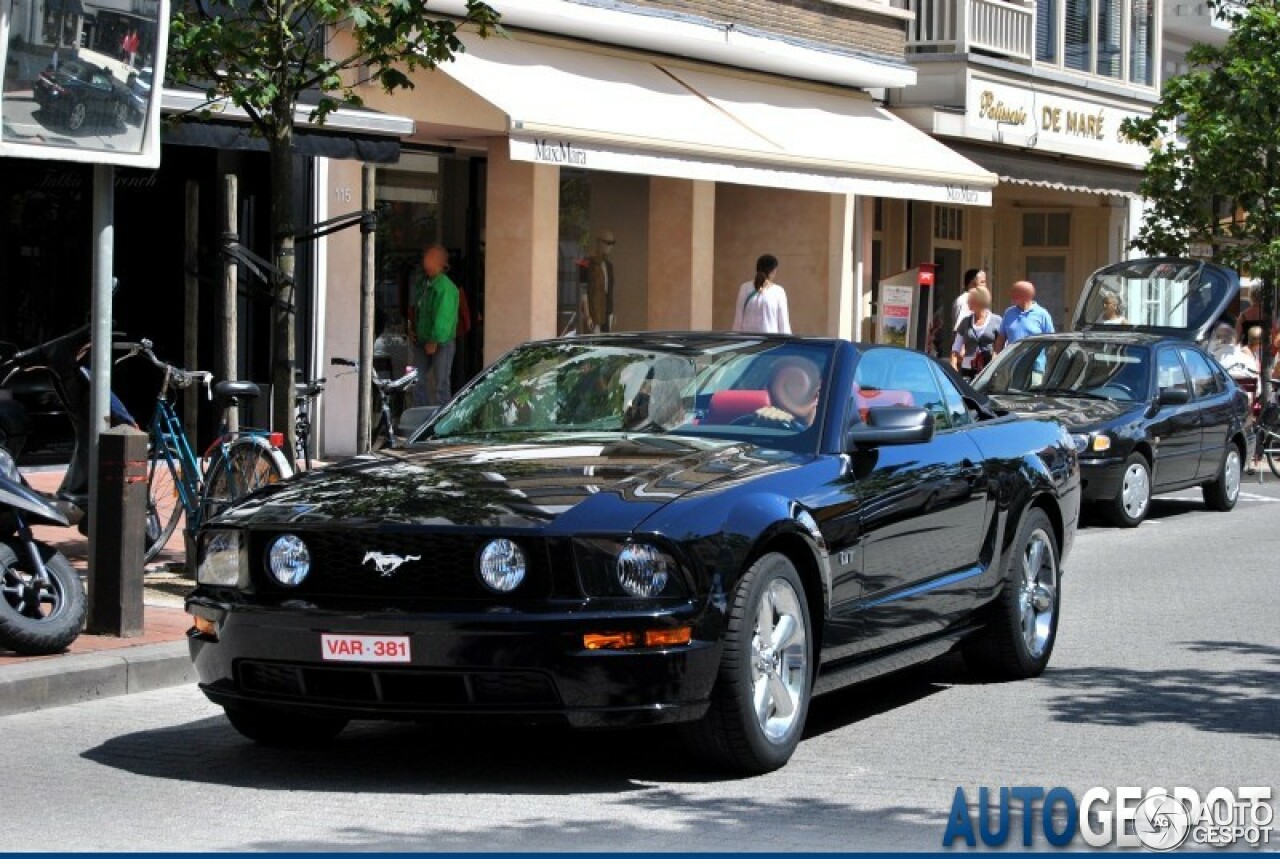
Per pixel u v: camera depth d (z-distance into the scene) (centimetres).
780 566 903
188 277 1590
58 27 1132
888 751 977
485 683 838
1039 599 1211
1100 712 1089
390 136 2031
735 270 3306
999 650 1172
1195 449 2303
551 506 857
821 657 945
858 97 3312
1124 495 2156
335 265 2334
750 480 918
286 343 1443
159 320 2211
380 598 855
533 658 829
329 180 2325
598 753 959
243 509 911
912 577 1043
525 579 840
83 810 837
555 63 2562
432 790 878
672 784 891
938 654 1092
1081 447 2117
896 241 3728
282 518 880
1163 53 4572
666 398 1033
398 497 881
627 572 839
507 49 2517
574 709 834
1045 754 976
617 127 2378
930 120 3388
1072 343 2314
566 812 835
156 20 1183
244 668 889
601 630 829
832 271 3244
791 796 871
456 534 845
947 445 1108
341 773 916
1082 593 1616
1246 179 3125
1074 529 1270
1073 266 4325
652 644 833
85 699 1093
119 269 2186
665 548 845
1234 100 3148
